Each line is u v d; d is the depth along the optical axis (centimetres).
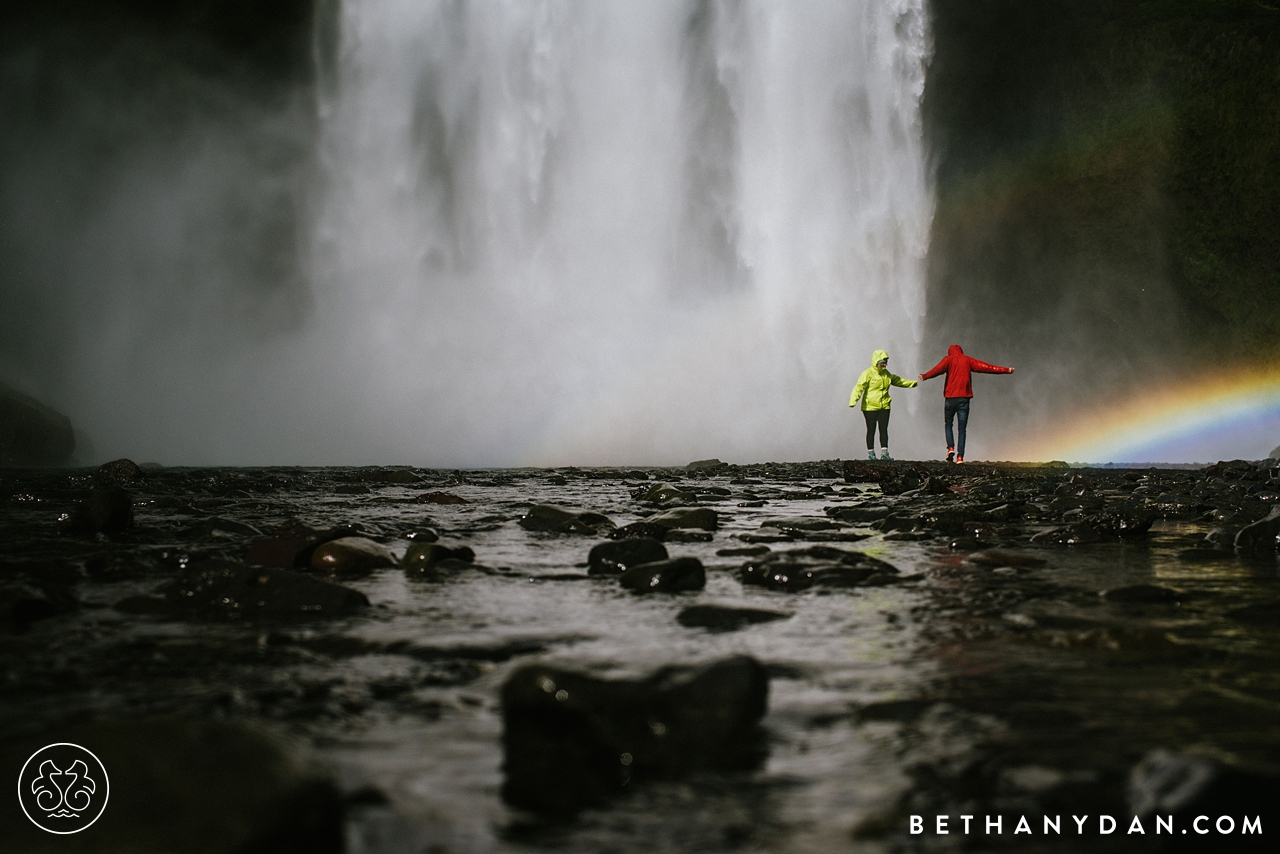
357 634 220
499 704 158
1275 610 257
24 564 328
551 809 114
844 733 142
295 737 139
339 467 1540
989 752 133
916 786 121
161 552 362
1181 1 3002
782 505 748
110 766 108
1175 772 112
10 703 157
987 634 223
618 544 340
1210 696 164
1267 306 2916
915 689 169
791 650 204
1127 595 276
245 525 471
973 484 936
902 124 2655
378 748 135
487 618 245
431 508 676
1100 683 174
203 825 100
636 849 103
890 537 475
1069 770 126
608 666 186
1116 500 742
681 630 228
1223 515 593
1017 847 103
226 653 197
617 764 129
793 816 112
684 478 1262
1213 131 2930
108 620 239
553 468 1606
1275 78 2806
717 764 128
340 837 105
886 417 1553
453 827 108
